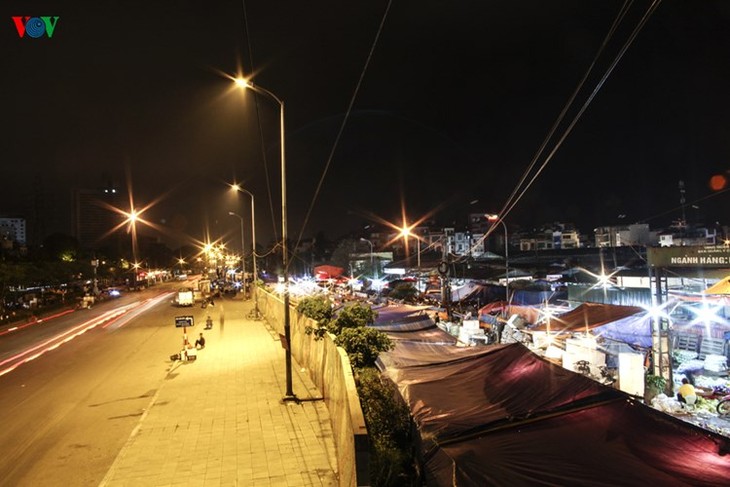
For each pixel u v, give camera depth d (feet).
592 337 62.23
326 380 49.57
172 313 163.43
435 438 26.68
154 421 47.42
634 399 27.99
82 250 318.24
